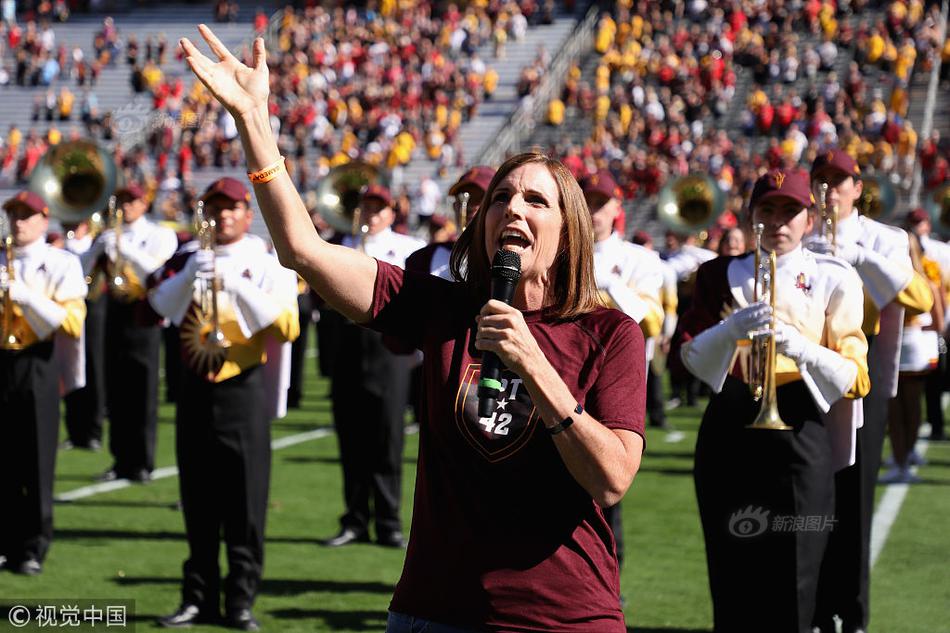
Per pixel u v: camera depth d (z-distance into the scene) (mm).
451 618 3227
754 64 40156
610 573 3336
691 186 16406
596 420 3271
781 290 5801
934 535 9555
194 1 50031
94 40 46938
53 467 8180
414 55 44375
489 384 3133
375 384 8984
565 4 46250
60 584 7812
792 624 5625
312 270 3404
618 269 7793
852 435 5895
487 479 3262
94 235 12789
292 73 43000
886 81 38156
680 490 11414
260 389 7078
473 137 40375
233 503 6977
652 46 42781
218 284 6941
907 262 6656
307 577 8172
